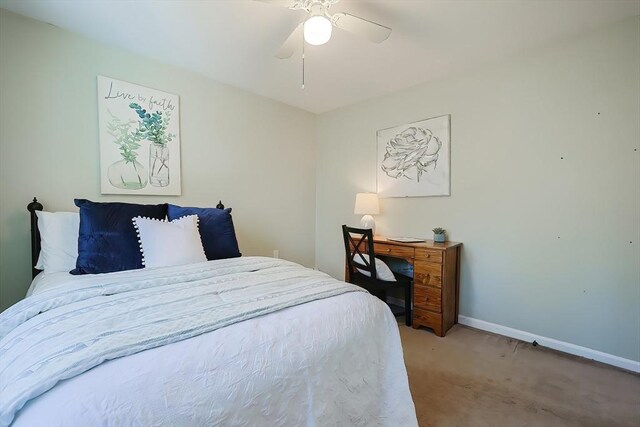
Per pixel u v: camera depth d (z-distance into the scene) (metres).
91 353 0.75
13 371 0.76
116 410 0.65
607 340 2.02
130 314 1.03
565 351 2.17
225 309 1.09
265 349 0.92
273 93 3.30
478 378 1.82
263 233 3.46
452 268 2.60
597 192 2.05
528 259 2.36
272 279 1.53
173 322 0.96
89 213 1.84
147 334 0.87
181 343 0.86
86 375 0.70
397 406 1.28
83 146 2.23
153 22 2.03
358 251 2.83
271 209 3.53
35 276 1.93
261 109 3.38
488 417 1.47
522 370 1.92
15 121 1.97
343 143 3.76
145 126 2.51
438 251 2.47
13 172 1.97
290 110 3.71
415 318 2.62
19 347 0.87
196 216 2.14
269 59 2.53
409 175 3.10
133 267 1.81
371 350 1.25
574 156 2.14
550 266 2.25
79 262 1.73
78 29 2.12
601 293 2.04
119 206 1.98
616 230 1.99
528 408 1.54
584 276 2.11
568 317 2.18
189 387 0.75
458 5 1.82
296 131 3.79
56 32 2.10
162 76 2.60
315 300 1.26
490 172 2.55
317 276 1.63
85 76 2.22
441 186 2.85
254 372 0.86
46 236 1.88
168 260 1.82
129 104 2.43
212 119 2.95
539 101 2.29
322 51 2.38
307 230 3.98
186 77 2.75
